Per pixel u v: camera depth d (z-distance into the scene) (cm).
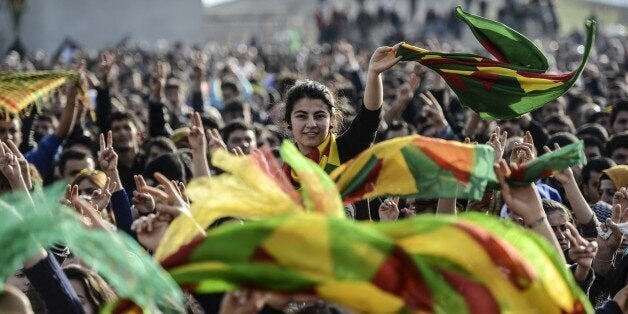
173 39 7431
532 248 621
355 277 582
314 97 978
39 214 566
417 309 589
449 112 1856
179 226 654
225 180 659
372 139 977
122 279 552
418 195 720
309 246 579
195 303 746
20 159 999
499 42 952
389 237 610
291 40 7850
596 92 2673
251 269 579
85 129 1741
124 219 992
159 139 1476
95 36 7181
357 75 2825
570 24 9538
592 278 865
